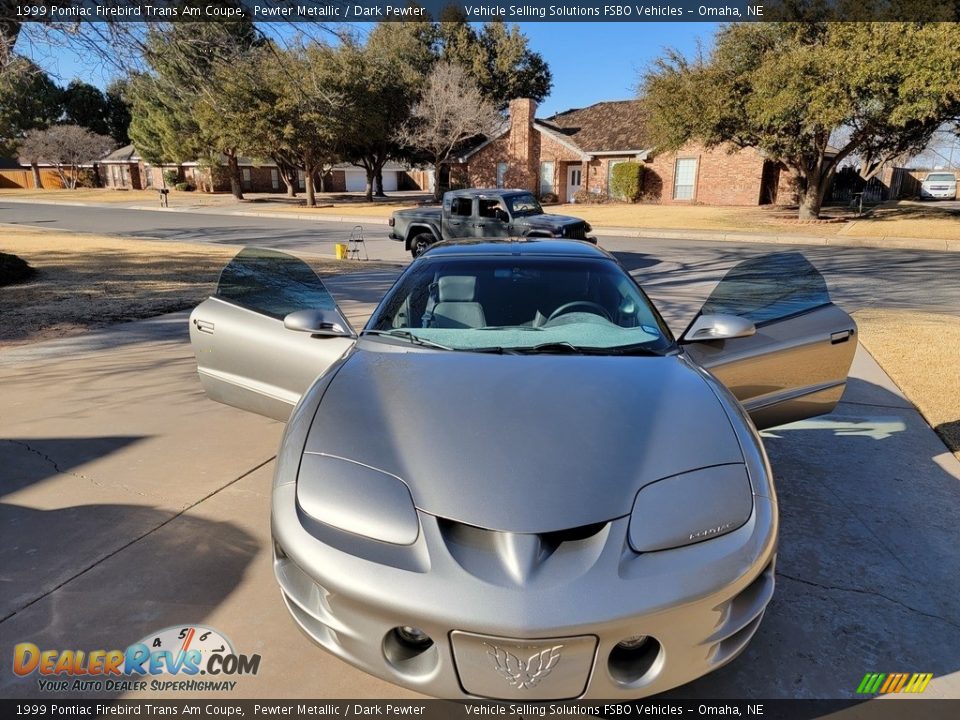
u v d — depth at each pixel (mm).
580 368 2795
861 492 3746
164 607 2727
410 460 2221
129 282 10789
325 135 32750
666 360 2965
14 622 2623
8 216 28812
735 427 2486
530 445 2236
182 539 3219
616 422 2373
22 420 4742
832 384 3643
